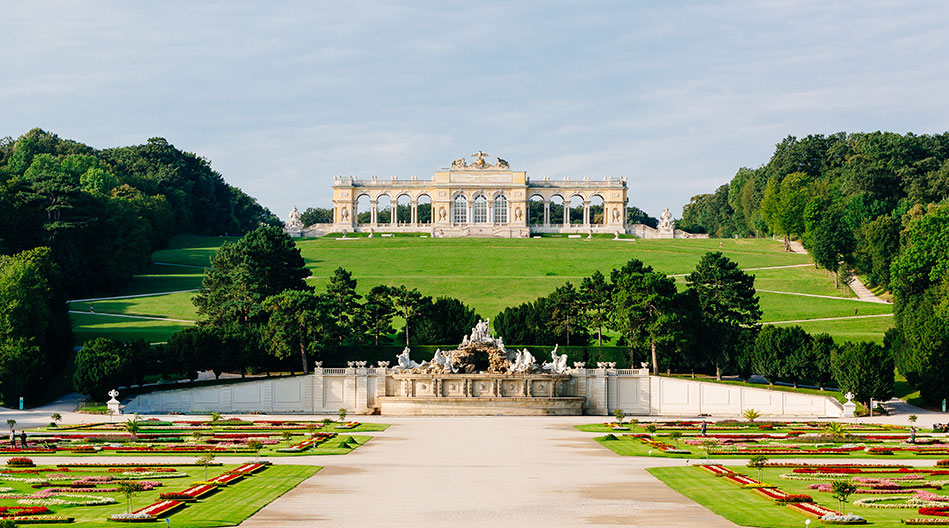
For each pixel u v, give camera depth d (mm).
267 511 52469
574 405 137875
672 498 56938
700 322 146875
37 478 64500
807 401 132750
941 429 102312
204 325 152625
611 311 155625
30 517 50094
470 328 158125
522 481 63500
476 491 59250
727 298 154250
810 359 133750
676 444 88812
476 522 49562
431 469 69625
